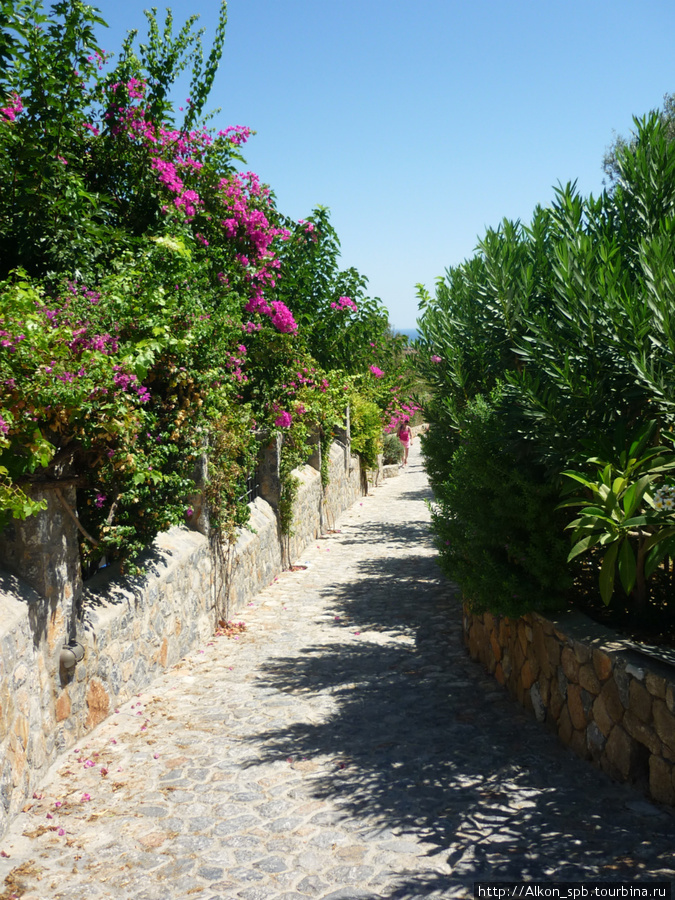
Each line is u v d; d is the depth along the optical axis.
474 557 6.16
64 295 5.35
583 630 5.14
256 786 4.62
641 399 5.07
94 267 6.88
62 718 5.05
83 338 4.88
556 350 5.23
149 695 6.33
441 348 8.73
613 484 4.66
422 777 4.70
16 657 4.34
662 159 5.41
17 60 6.24
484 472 5.97
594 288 4.91
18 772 4.31
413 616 8.98
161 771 4.85
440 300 8.80
